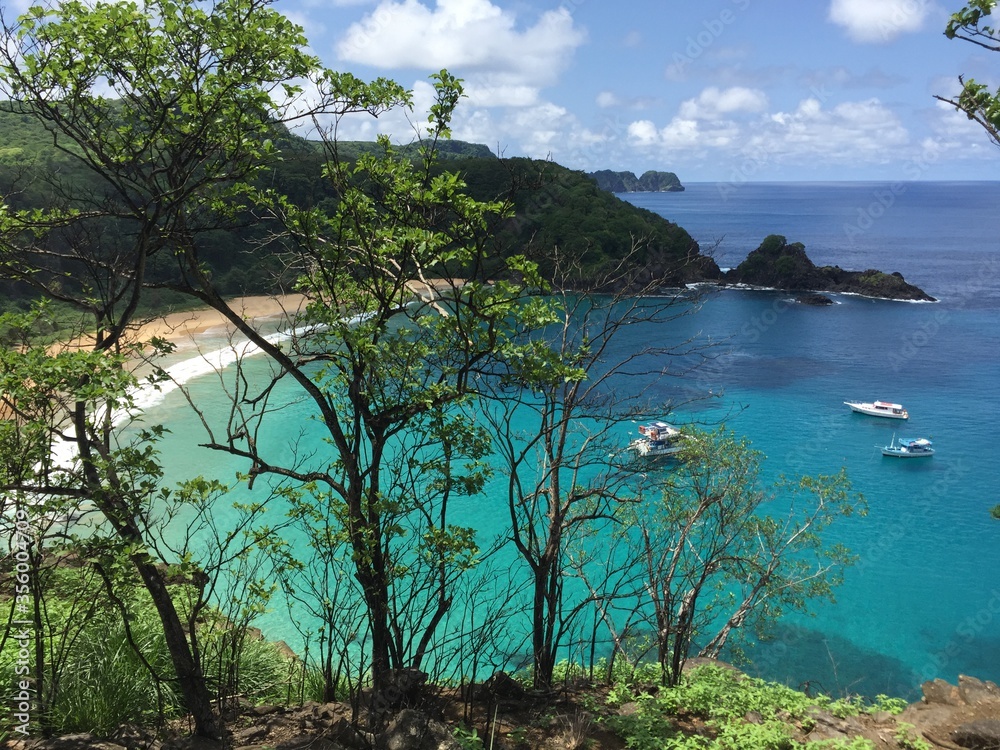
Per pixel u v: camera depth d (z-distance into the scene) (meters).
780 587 17.50
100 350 6.07
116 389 5.63
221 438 35.91
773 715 8.35
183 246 7.43
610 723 7.94
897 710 9.05
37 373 5.65
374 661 8.09
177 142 6.72
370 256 7.71
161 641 8.48
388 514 7.88
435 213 7.95
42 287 6.69
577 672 11.71
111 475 6.04
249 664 9.15
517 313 7.69
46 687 7.29
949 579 27.92
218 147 6.76
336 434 8.00
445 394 7.85
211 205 7.66
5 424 5.76
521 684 9.46
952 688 9.33
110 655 7.98
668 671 10.24
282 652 10.85
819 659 22.66
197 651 6.97
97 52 6.07
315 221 8.05
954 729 8.02
